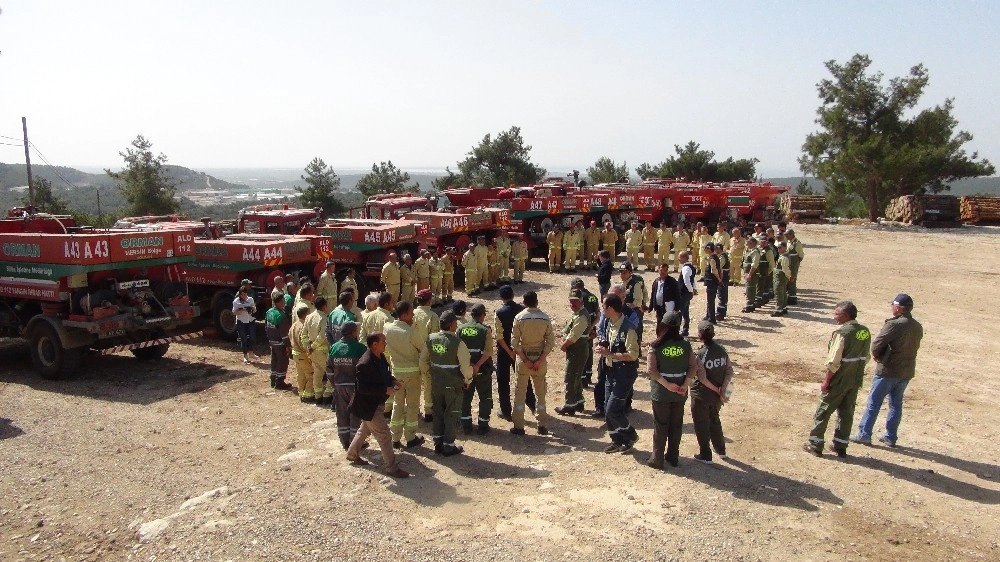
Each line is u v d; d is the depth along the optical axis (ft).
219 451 29.43
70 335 40.50
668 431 26.43
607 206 91.30
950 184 164.55
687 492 24.39
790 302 62.44
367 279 60.85
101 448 30.07
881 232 128.16
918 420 32.91
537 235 84.38
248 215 69.41
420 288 60.18
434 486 25.18
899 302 28.91
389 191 175.11
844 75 151.94
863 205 178.50
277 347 38.22
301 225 69.72
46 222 48.29
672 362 25.67
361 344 28.25
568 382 33.24
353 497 24.17
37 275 40.63
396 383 26.25
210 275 50.80
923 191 161.79
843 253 98.68
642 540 21.04
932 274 79.10
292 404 35.83
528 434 31.01
